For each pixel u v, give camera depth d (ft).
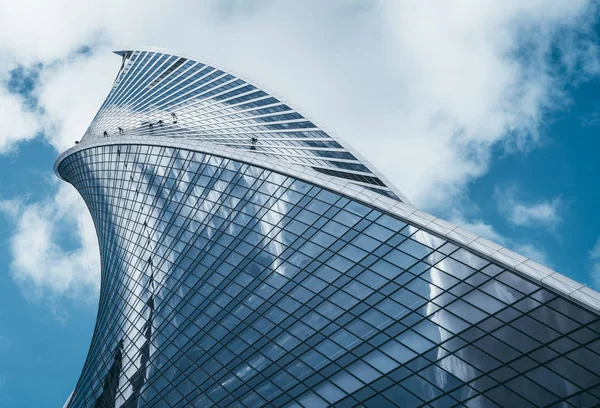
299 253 151.02
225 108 344.69
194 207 205.57
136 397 176.96
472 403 95.50
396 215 135.64
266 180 180.45
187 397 151.12
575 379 88.79
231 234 179.63
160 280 205.05
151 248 222.28
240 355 143.64
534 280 102.94
